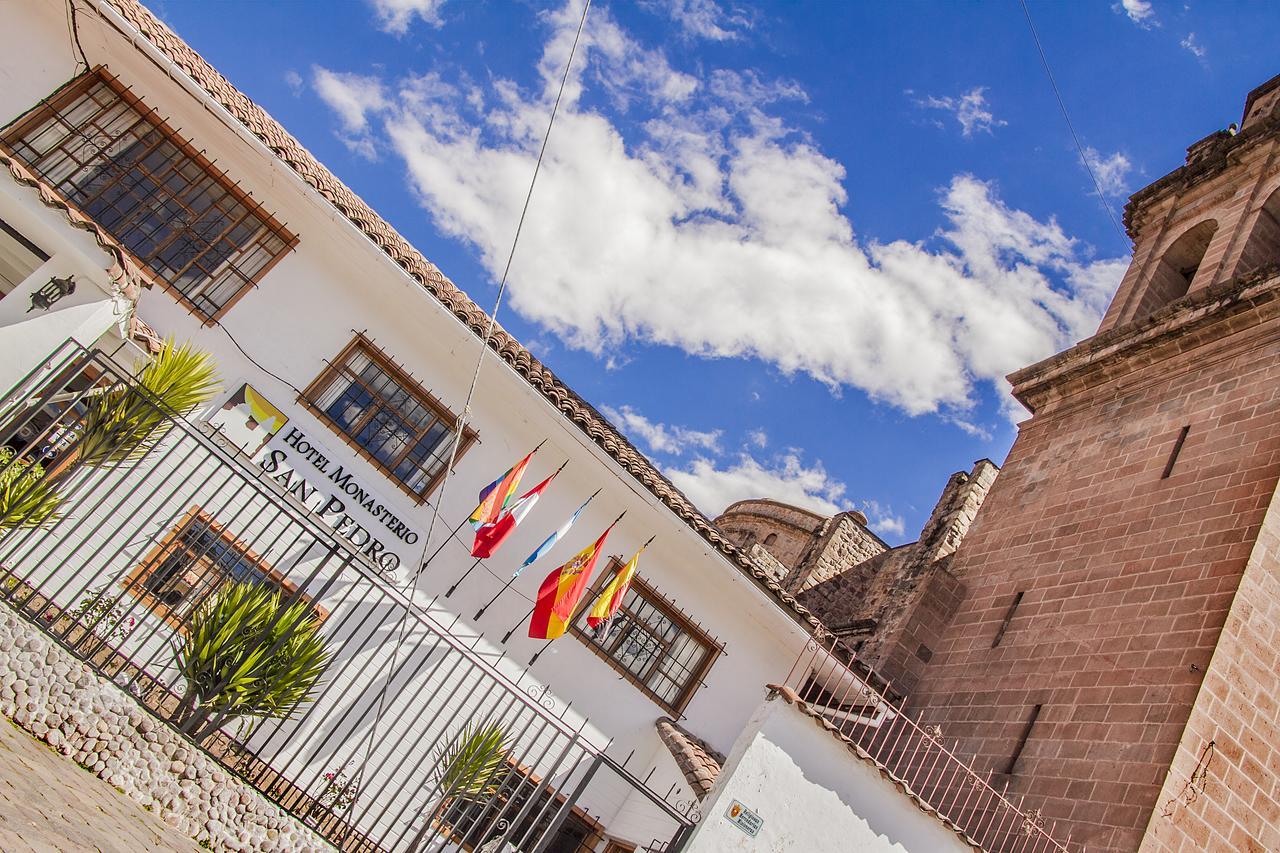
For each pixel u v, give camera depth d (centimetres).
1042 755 1417
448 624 1357
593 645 1430
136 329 1159
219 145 1350
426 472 1395
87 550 1170
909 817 1055
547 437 1445
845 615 2481
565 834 1351
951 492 2380
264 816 835
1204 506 1519
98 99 1323
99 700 779
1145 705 1332
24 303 1017
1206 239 2227
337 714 1249
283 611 902
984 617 1816
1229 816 1239
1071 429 1998
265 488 1284
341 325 1385
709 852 964
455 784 943
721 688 1485
